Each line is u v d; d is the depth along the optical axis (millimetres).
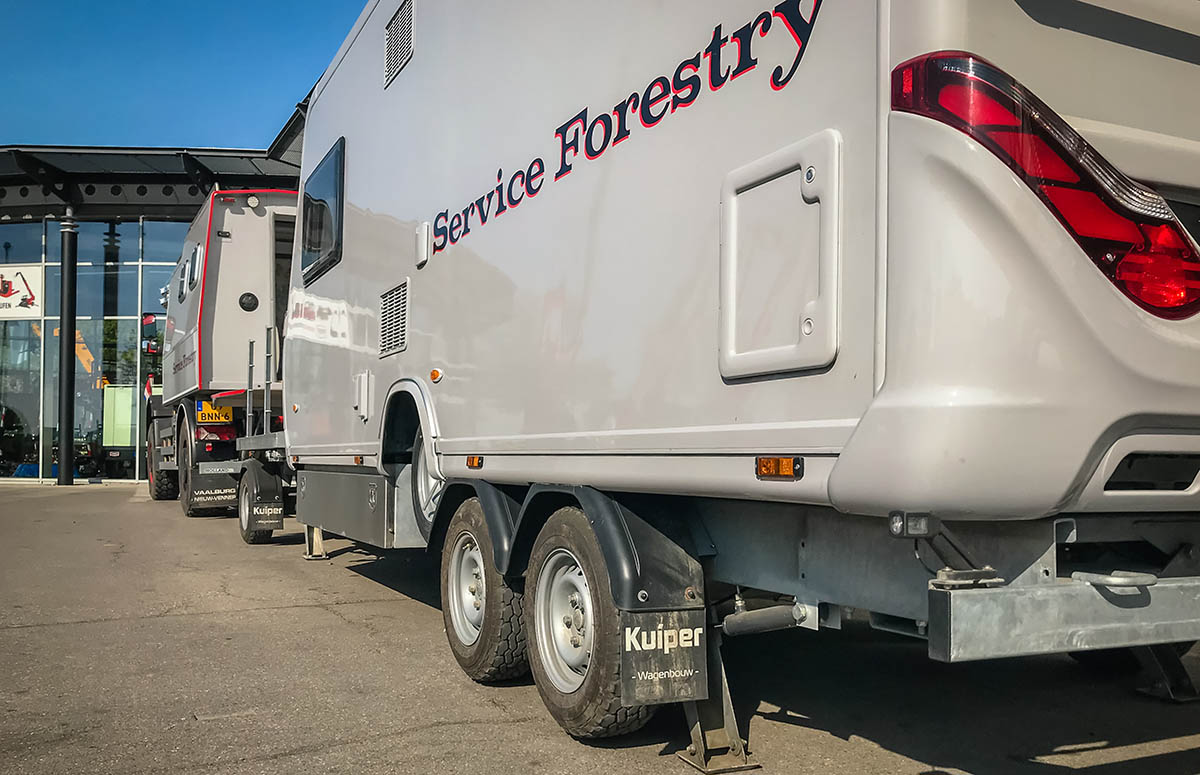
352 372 6465
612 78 3555
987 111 2227
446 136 5051
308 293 7668
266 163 19125
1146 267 2350
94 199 21719
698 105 3068
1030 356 2225
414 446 5570
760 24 2816
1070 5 2416
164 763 3680
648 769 3541
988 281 2213
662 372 3182
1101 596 2445
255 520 10188
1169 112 2568
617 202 3479
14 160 19531
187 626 6160
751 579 3330
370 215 6207
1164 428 2414
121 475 22906
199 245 12148
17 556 9453
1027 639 2357
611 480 3443
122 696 4586
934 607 2338
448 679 4852
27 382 23250
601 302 3551
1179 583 2537
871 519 2789
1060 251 2244
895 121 2332
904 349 2275
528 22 4223
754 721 4098
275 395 11609
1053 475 2246
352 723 4145
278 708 4375
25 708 4406
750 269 2789
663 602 3416
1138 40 2516
